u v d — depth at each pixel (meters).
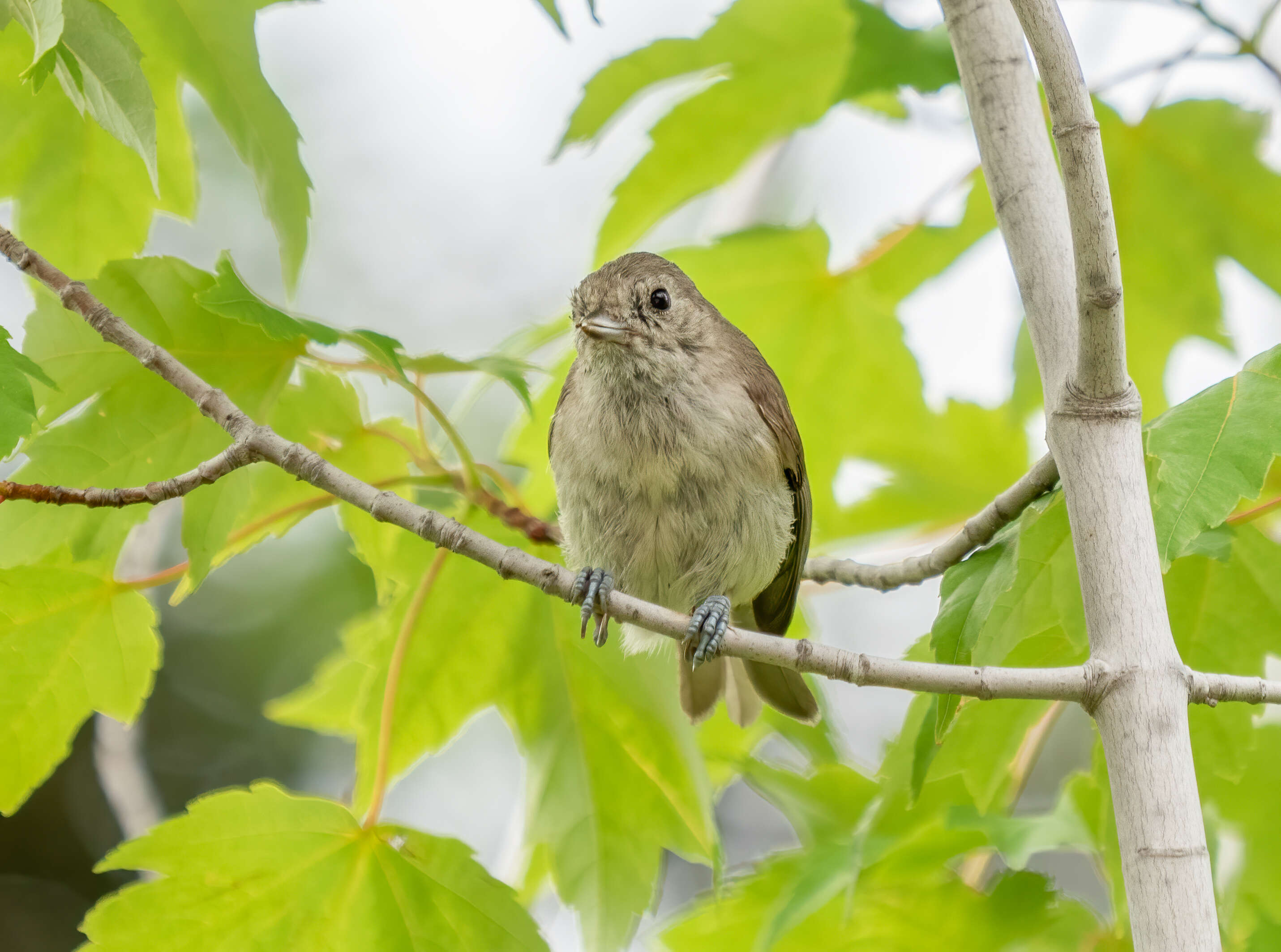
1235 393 5.38
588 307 8.20
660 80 8.22
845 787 8.78
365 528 8.09
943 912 8.08
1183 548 5.00
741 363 8.46
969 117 7.26
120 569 9.03
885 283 9.11
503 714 8.40
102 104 6.24
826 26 7.99
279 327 6.31
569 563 8.27
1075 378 5.25
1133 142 8.33
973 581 5.93
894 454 9.88
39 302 6.81
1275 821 7.83
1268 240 8.41
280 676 14.84
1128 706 4.88
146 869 6.62
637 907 8.12
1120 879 7.12
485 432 14.48
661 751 8.29
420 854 7.04
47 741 7.37
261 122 7.42
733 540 8.14
